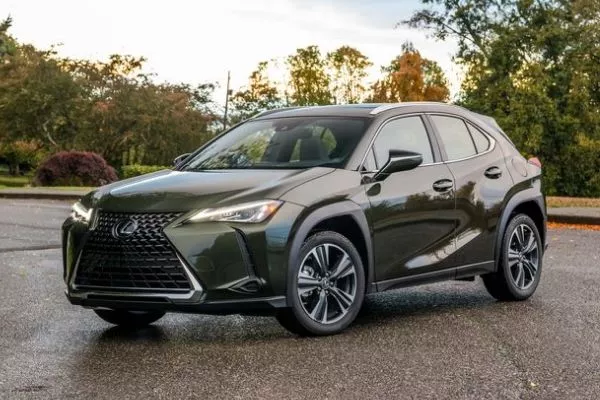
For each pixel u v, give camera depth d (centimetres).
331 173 672
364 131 712
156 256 614
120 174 5316
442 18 4628
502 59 4225
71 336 663
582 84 4047
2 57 5709
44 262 1130
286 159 709
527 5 4200
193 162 745
